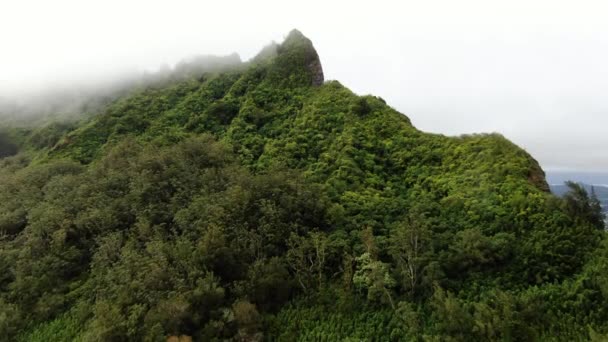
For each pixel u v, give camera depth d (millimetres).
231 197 39531
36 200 51219
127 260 35875
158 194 45188
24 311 37625
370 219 39312
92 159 65125
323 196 41906
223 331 30828
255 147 57156
